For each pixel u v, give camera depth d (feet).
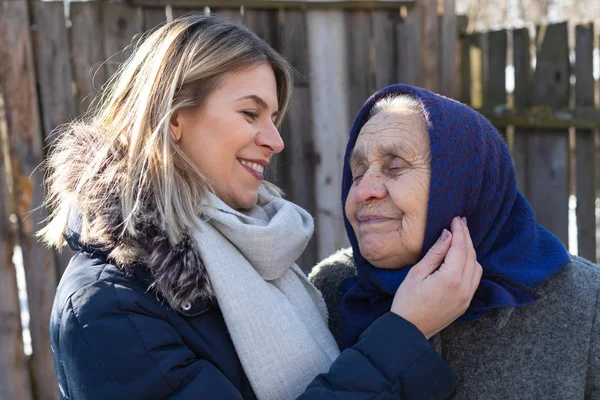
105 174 4.11
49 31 8.64
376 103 4.67
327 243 10.10
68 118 8.75
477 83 11.21
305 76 9.85
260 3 9.46
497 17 24.27
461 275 3.88
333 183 10.05
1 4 8.41
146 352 3.63
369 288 4.54
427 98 4.23
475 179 4.11
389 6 9.98
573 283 4.24
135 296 3.77
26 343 9.29
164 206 4.00
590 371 4.12
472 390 4.26
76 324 3.66
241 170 4.52
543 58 10.50
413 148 4.16
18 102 8.54
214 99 4.33
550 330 4.17
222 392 3.66
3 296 8.66
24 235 8.68
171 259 3.87
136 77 4.46
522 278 4.09
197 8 9.32
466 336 4.35
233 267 4.15
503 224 4.30
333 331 5.25
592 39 10.11
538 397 4.12
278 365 4.07
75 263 4.09
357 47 10.00
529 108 10.64
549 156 10.59
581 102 10.29
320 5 9.72
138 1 8.96
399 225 4.22
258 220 4.54
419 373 3.71
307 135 9.93
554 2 25.16
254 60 4.44
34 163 8.64
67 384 3.92
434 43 10.17
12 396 8.78
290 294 4.58
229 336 4.12
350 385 3.63
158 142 4.16
